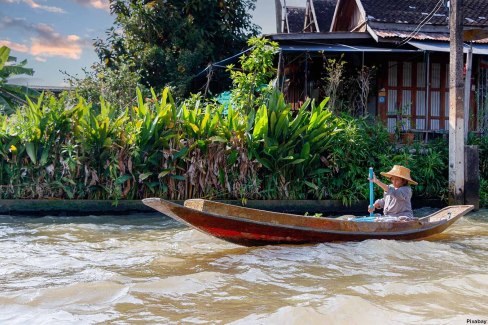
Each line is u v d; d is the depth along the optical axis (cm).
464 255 748
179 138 1206
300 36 1591
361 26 1823
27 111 1242
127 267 672
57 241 855
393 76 1719
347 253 745
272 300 523
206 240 859
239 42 2436
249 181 1227
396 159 1285
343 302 494
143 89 1875
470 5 1847
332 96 1494
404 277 617
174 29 2273
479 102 1666
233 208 732
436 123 1733
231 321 459
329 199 1264
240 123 1245
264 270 650
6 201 1174
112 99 1762
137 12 2267
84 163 1196
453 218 899
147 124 1199
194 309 495
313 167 1266
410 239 849
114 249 791
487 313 477
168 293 545
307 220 774
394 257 727
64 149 1185
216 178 1218
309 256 729
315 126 1248
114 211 1202
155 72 2245
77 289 548
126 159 1198
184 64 2134
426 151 1358
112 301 519
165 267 671
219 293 549
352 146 1259
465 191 1236
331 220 786
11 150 1175
